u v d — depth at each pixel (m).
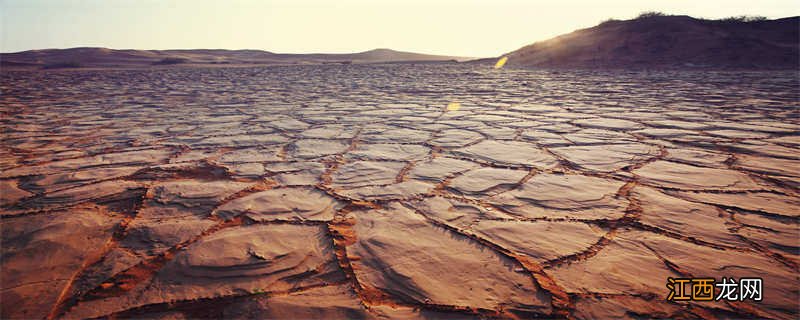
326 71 25.16
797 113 5.80
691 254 1.68
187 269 1.62
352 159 3.49
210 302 1.41
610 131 4.65
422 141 4.25
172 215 2.20
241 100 8.94
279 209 2.28
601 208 2.23
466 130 4.87
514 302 1.39
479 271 1.58
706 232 1.89
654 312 1.31
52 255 1.74
